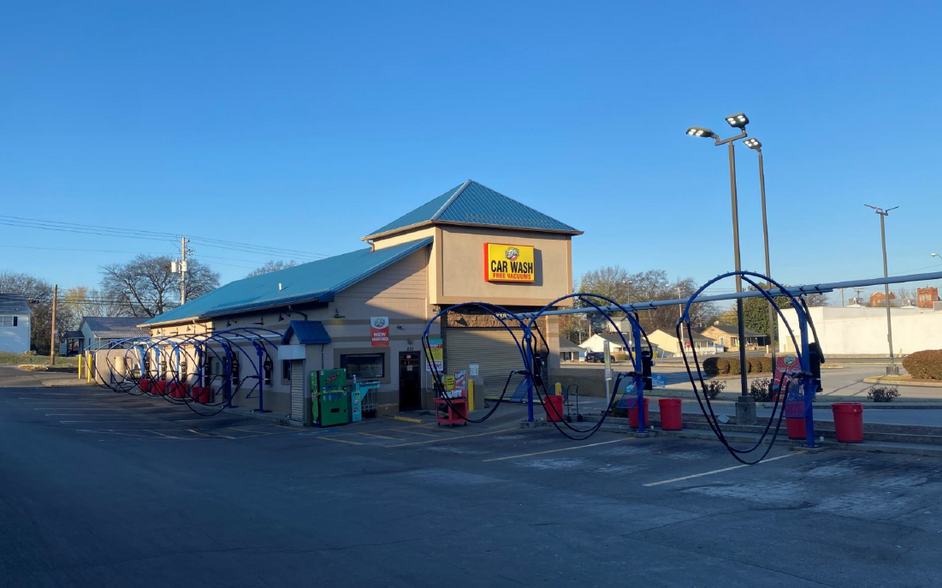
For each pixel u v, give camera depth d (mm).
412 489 12094
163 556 7793
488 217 28016
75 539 8555
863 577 6957
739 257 19688
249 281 43469
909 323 69125
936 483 11367
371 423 23906
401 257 25969
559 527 9086
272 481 13055
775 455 14633
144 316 83750
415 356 26562
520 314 21109
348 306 24984
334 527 9180
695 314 103375
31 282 100562
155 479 13203
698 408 25516
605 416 19531
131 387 41438
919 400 26281
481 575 7051
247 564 7469
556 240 29766
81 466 14805
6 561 7609
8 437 20203
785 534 8602
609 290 100625
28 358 71000
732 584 6754
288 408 26375
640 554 7785
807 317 14977
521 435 19641
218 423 25203
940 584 6754
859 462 13453
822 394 30438
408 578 6973
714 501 10617
